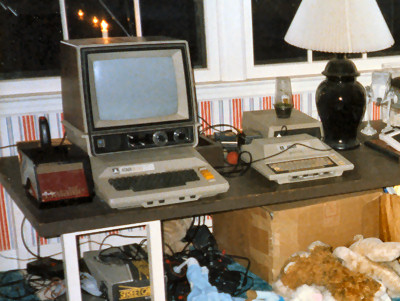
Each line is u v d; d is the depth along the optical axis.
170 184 1.88
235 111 2.85
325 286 2.16
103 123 1.99
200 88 2.77
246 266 2.50
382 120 2.84
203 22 2.87
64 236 1.79
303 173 2.03
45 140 2.00
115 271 2.30
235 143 2.35
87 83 1.95
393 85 2.58
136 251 2.54
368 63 3.10
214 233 2.75
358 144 2.42
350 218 2.37
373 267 2.21
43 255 2.73
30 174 1.89
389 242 2.25
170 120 2.08
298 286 2.19
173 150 2.08
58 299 2.36
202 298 2.05
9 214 2.67
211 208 1.90
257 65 2.96
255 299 2.16
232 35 2.82
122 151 2.03
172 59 2.08
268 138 2.23
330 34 2.22
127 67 2.01
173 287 2.32
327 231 2.34
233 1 2.78
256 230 2.37
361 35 2.21
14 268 2.71
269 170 2.04
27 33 2.66
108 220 1.79
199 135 2.32
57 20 2.70
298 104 2.94
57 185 1.85
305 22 2.28
